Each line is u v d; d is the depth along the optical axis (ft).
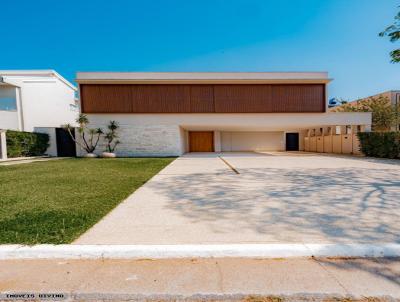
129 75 44.52
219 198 14.11
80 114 44.45
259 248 7.72
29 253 7.58
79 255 7.61
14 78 55.42
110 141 45.85
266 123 46.19
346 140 50.83
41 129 51.08
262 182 18.92
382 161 34.83
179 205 12.75
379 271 6.78
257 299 5.74
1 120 51.47
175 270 6.95
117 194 14.96
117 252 7.64
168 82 44.83
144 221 10.37
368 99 67.97
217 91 45.60
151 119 45.88
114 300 5.82
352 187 16.71
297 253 7.64
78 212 11.35
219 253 7.68
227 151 67.82
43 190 16.15
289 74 44.86
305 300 5.73
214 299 5.77
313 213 11.21
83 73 44.14
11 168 28.45
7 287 6.20
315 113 46.32
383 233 8.89
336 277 6.51
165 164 32.30
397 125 58.80
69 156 50.49
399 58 24.80
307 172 24.12
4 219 10.31
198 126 50.44
